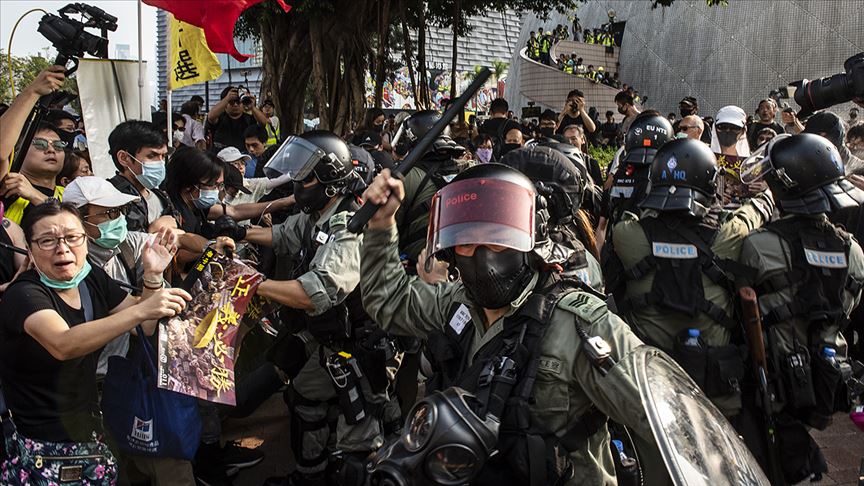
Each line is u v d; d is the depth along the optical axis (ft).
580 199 10.59
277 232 13.55
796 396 11.02
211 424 12.59
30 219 9.11
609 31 126.41
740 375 10.91
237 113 35.35
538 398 6.72
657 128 16.62
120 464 9.97
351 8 53.47
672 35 118.21
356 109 54.03
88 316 9.70
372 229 8.00
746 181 12.35
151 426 9.67
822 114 17.46
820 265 11.11
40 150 13.79
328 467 12.76
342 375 11.70
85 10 13.99
